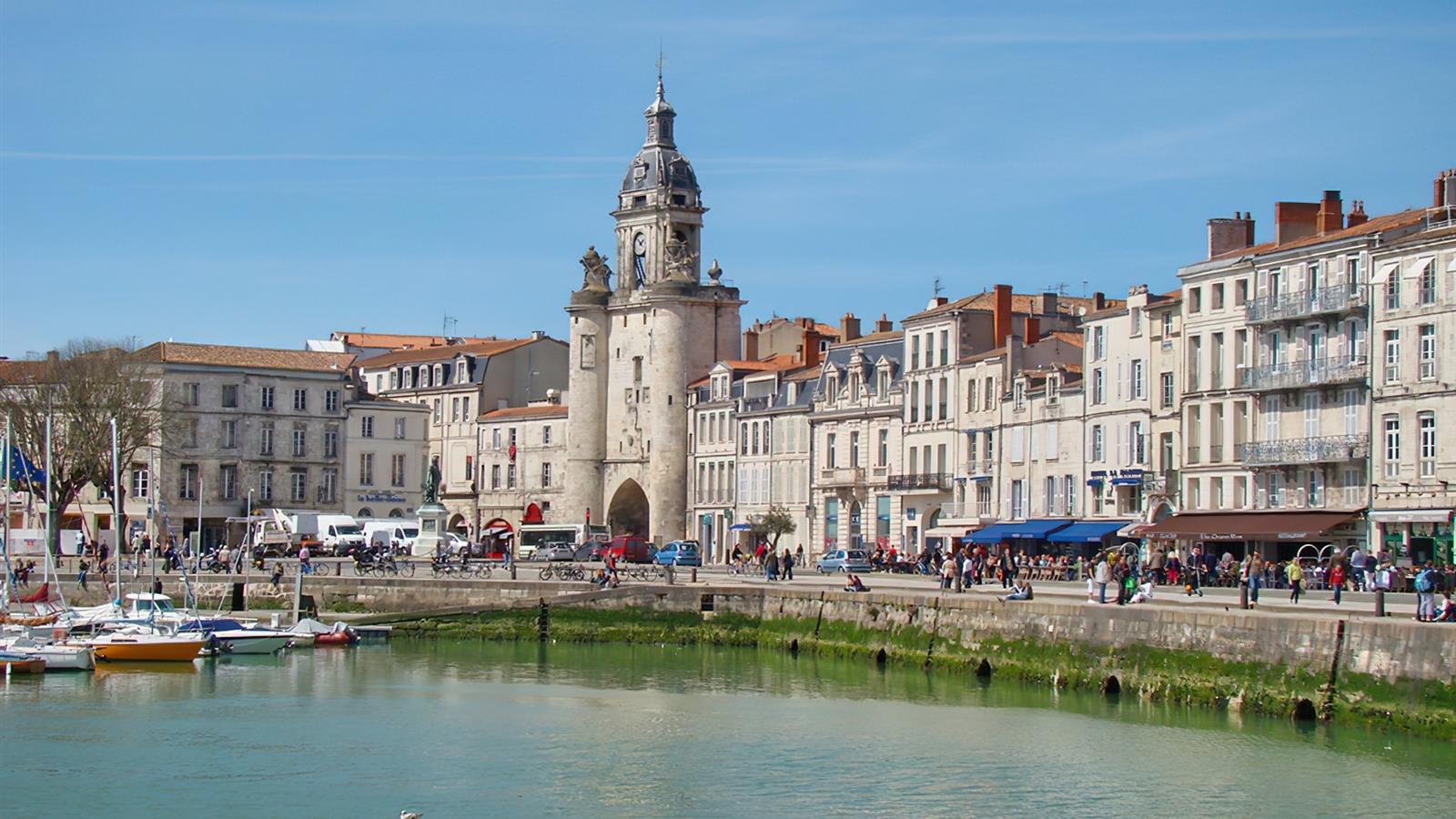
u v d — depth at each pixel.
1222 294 109.50
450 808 59.34
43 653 87.12
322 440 174.12
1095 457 119.50
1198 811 58.25
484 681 87.88
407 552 146.50
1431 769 62.06
